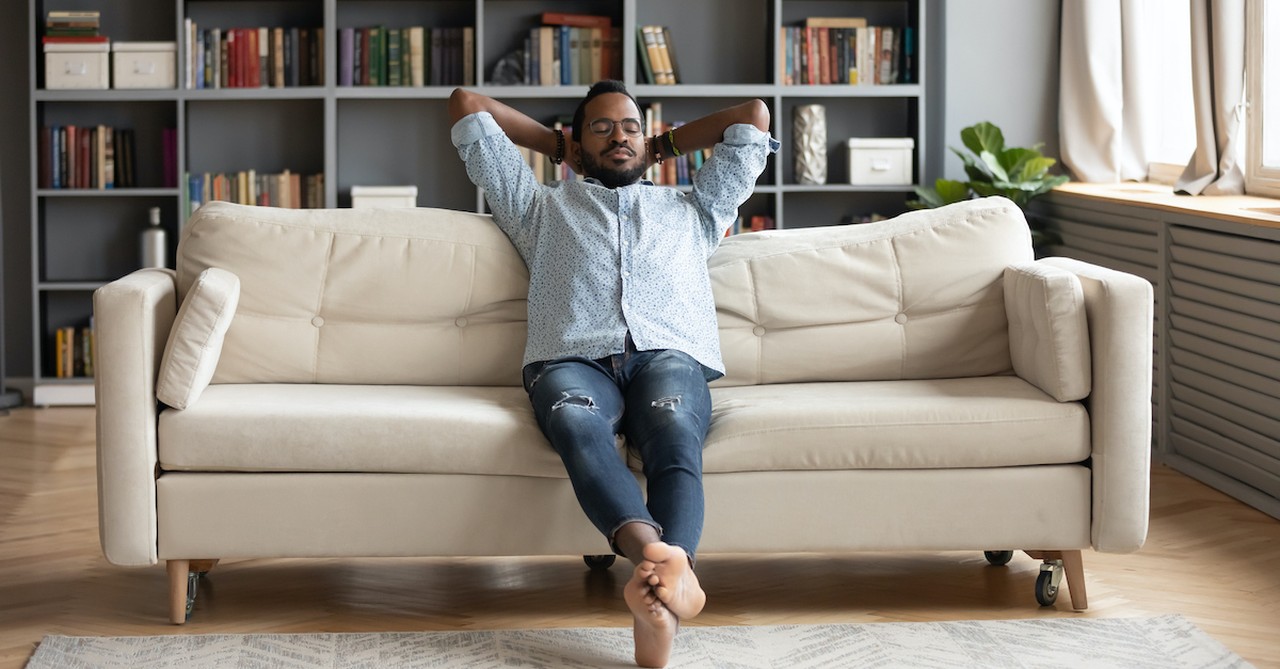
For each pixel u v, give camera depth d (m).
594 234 2.66
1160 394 3.85
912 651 2.30
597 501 2.18
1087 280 2.48
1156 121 4.93
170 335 2.37
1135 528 2.43
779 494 2.42
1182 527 3.14
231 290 2.46
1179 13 4.76
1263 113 3.97
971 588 2.68
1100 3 4.75
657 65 4.90
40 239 4.87
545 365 2.55
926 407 2.43
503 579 2.74
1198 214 3.54
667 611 2.09
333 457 2.35
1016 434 2.42
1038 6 4.98
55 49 4.75
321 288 2.74
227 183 4.90
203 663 2.22
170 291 2.54
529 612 2.53
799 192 5.22
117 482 2.33
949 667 2.22
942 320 2.80
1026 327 2.62
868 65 4.96
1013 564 2.85
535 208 2.75
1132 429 2.41
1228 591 2.66
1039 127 5.03
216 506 2.36
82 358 4.87
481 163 2.78
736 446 2.39
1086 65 4.79
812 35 4.93
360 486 2.37
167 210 5.02
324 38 4.84
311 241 2.76
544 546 2.40
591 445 2.25
